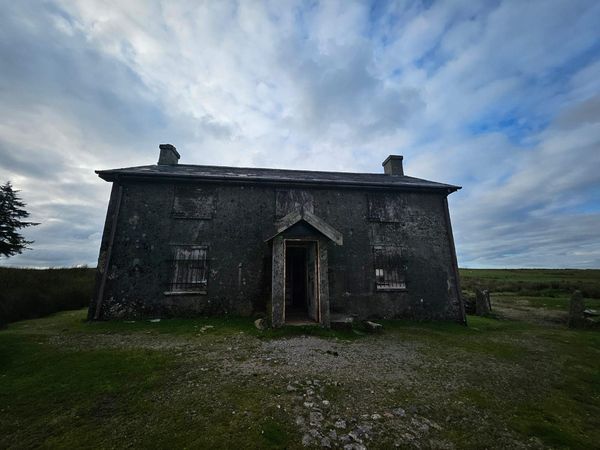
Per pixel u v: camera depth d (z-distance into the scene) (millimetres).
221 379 4234
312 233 8250
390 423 3189
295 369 4727
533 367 5430
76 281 14492
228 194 10195
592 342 7676
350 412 3398
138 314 8828
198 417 3188
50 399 3545
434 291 10430
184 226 9680
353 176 13008
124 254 9148
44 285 12781
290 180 10250
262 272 9727
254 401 3572
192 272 9391
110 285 8898
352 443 2791
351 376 4543
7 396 3598
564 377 4969
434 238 10961
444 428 3166
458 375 4824
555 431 3195
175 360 5035
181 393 3762
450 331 8625
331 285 9922
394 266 10438
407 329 8602
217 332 7227
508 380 4707
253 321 8602
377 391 4031
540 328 9617
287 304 11180
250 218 10094
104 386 3916
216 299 9289
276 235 8000
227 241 9773
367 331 8117
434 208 11297
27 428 2945
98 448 2648
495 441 2959
